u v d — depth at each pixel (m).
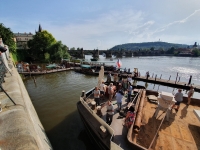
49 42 52.59
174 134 5.98
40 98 15.48
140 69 45.53
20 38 90.44
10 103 6.18
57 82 23.23
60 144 7.71
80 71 32.50
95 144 7.06
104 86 10.27
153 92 10.55
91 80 25.08
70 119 10.60
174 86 22.75
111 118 6.62
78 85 21.41
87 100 9.80
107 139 5.80
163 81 24.22
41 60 48.12
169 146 5.25
